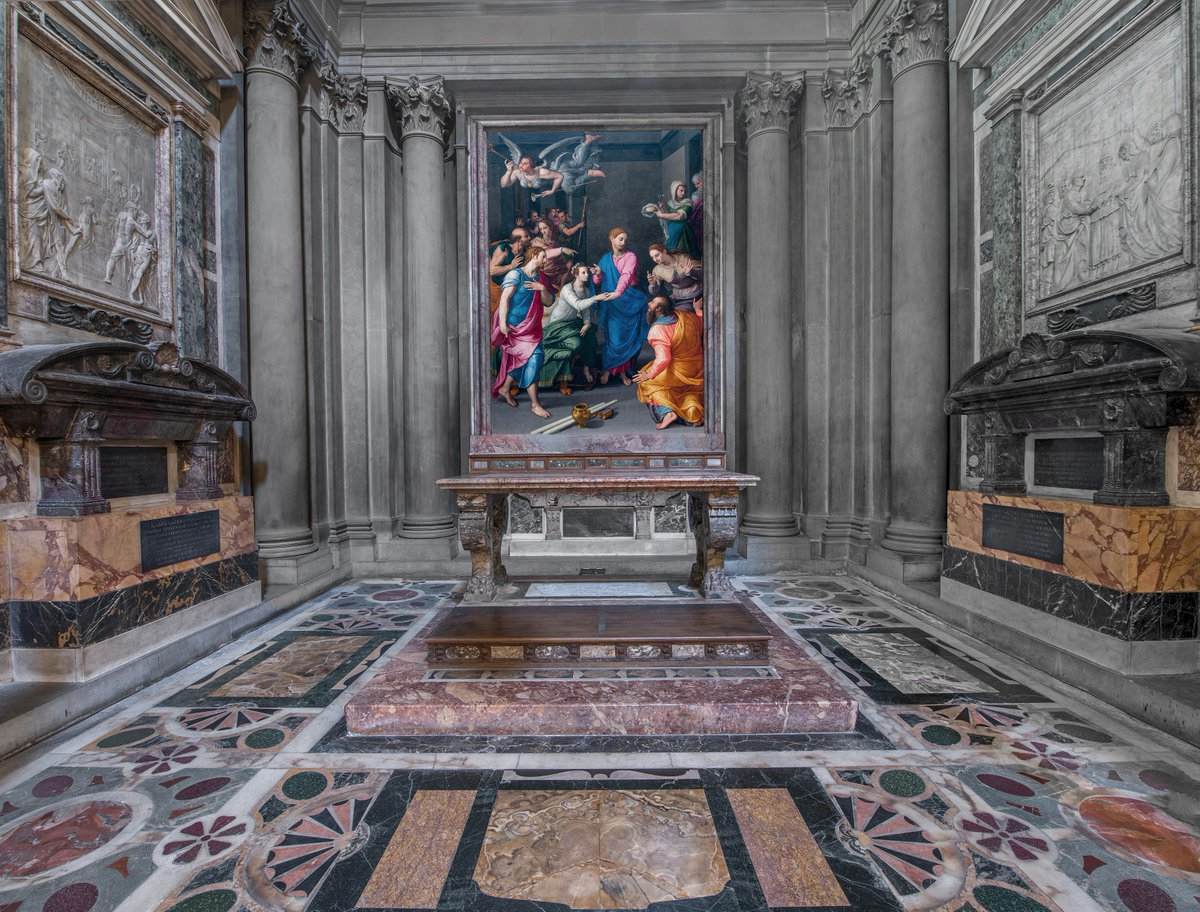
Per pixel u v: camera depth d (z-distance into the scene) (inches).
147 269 172.6
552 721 111.3
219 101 204.7
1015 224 179.9
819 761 100.7
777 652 139.7
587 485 170.4
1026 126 175.9
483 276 261.3
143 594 138.7
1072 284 160.9
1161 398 115.4
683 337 262.7
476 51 254.5
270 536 208.2
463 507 173.3
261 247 209.5
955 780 94.8
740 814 86.7
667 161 263.3
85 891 72.1
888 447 228.7
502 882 73.5
